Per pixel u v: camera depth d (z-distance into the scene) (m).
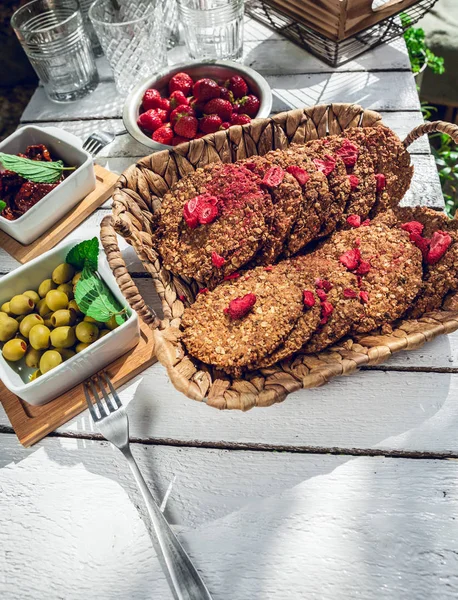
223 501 1.05
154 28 1.76
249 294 1.10
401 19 1.92
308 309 1.09
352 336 1.11
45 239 1.46
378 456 1.08
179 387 0.98
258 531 1.01
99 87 1.90
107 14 1.84
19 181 1.45
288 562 0.98
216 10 1.69
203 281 1.20
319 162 1.26
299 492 1.05
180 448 1.12
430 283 1.14
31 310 1.23
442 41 2.54
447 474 1.05
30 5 1.73
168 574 0.99
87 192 1.52
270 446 1.11
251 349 1.04
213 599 0.95
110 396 1.19
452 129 1.22
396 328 1.10
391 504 1.03
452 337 1.22
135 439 1.14
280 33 1.91
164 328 1.10
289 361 1.08
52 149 1.53
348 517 1.02
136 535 1.03
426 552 0.97
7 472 1.12
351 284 1.12
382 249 1.17
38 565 1.01
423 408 1.13
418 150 1.58
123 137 1.72
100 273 1.22
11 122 2.25
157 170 1.31
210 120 1.52
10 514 1.07
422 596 0.93
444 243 1.16
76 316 1.21
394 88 1.75
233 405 0.96
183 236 1.22
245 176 1.24
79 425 1.17
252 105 1.58
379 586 0.95
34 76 2.27
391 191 1.29
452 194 2.43
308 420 1.13
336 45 1.71
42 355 1.17
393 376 1.17
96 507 1.07
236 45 1.85
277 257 1.23
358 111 1.35
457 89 2.62
